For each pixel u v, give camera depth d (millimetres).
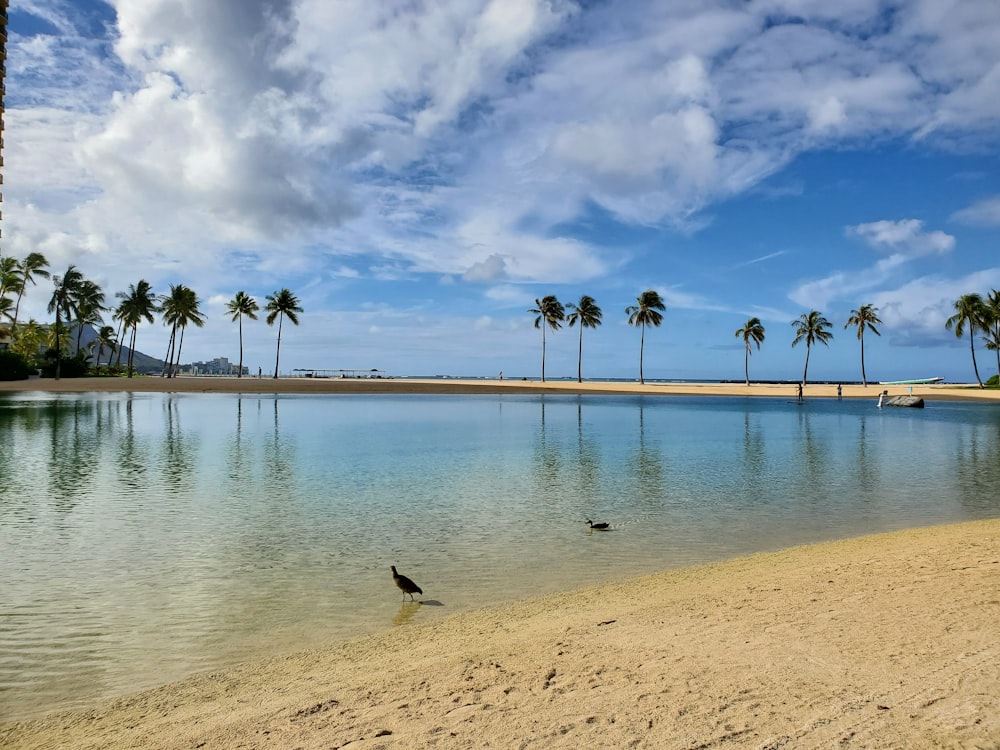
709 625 6805
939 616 6625
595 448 27766
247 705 5484
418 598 8820
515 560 10750
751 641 6188
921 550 10164
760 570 9500
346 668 6297
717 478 19781
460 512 14625
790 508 15141
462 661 6129
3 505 15273
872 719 4480
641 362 115812
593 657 6020
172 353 106000
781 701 4816
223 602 8672
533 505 15477
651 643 6328
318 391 82000
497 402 67875
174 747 4680
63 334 102000
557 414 50500
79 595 8977
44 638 7453
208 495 16609
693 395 94562
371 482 18719
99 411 45750
